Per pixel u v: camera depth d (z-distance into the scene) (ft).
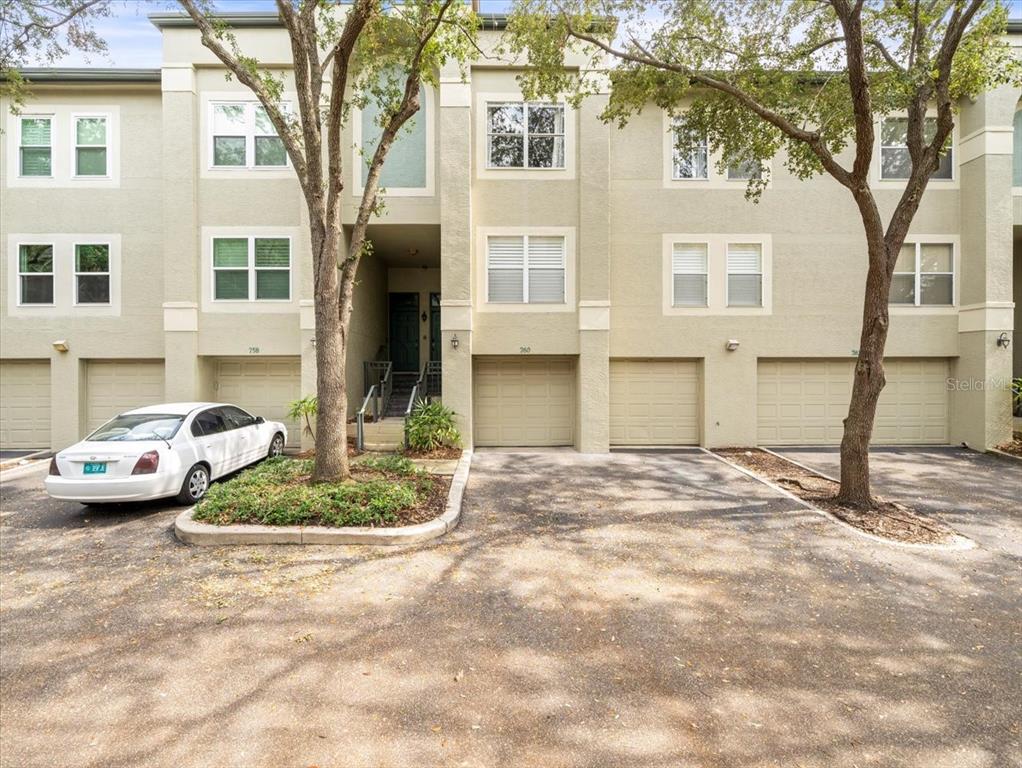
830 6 26.86
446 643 13.71
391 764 9.65
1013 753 10.06
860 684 12.16
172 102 39.50
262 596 16.17
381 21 25.84
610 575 17.92
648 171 41.29
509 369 42.01
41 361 42.60
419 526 21.22
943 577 17.93
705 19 27.07
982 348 39.60
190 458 25.81
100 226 41.83
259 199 40.42
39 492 28.35
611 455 38.34
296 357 41.93
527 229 39.60
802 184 41.39
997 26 24.89
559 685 12.03
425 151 39.60
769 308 41.55
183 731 10.49
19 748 10.03
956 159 41.47
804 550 20.17
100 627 14.42
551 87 29.12
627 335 41.39
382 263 52.39
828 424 42.63
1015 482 30.50
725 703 11.44
